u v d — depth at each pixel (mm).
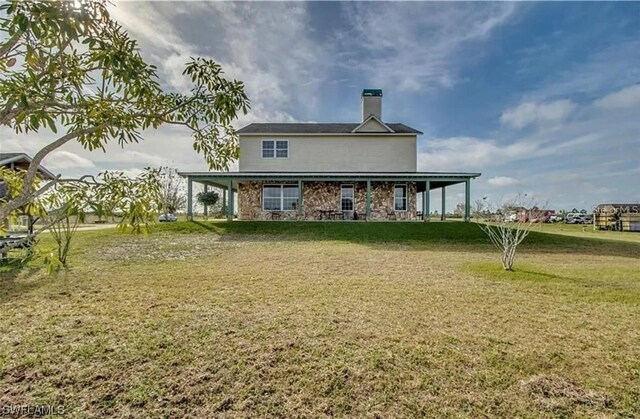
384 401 2420
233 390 2543
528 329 3771
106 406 2330
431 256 9289
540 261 8656
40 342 3334
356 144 18641
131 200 1827
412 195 18281
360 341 3422
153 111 2014
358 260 8500
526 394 2498
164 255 9141
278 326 3822
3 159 10766
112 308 4430
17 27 1306
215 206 26891
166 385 2596
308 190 18234
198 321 3961
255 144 18547
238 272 6910
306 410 2316
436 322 3986
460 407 2348
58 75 1589
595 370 2852
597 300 4914
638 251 10727
